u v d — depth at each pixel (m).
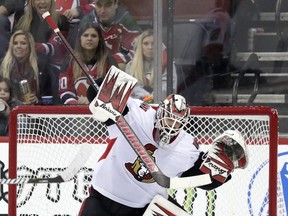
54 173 18.09
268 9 20.19
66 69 20.62
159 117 14.45
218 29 20.17
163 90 20.25
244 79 20.27
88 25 20.44
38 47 20.70
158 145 14.97
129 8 20.28
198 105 20.34
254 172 17.73
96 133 18.30
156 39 20.17
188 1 20.06
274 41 20.19
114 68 14.99
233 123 17.55
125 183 15.35
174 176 15.23
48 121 18.19
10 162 17.41
